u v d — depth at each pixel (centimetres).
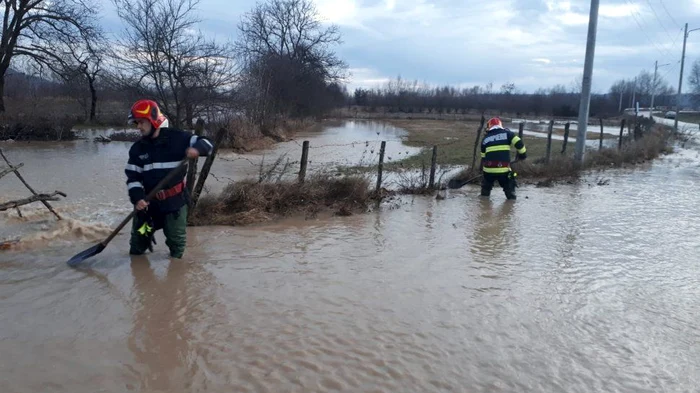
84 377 354
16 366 364
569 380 377
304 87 4856
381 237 738
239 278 550
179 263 589
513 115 7350
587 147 2134
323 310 477
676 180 1384
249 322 446
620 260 659
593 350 423
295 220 836
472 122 5719
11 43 2830
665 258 671
